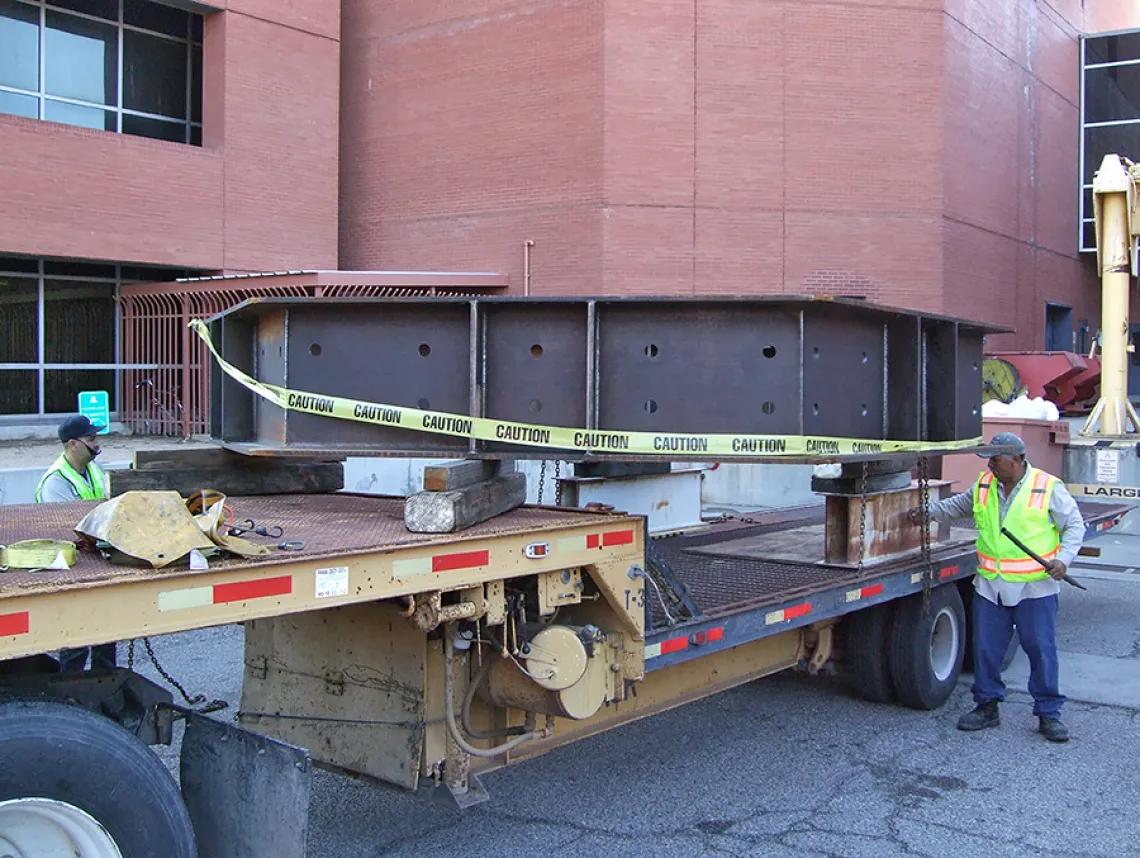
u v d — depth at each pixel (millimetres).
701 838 4891
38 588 2617
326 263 20188
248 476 5309
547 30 20562
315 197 19953
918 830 4984
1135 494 10711
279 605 3135
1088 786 5574
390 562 3463
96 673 3500
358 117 22703
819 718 6770
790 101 21000
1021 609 6402
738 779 5660
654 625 4707
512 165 21031
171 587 2877
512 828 4996
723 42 20625
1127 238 15250
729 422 4527
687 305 4504
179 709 3625
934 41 21688
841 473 6496
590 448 4516
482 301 4488
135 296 17875
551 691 4203
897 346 5328
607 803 5320
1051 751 6148
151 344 17859
